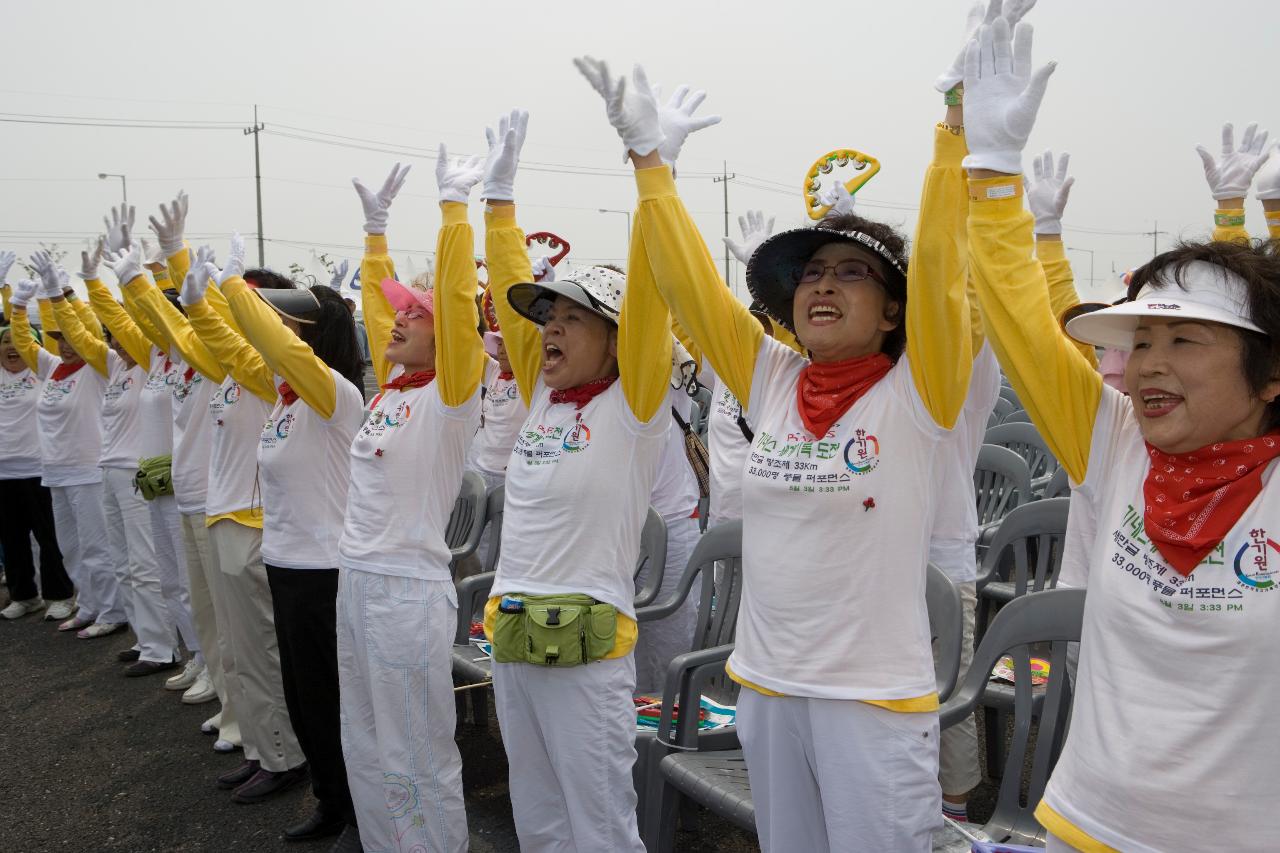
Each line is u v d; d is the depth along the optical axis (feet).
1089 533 10.18
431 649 9.78
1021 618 8.01
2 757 14.52
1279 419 4.95
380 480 9.86
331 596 11.14
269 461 11.12
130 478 17.90
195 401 14.40
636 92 7.34
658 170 7.42
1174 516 4.95
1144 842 4.92
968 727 10.75
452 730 10.05
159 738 15.02
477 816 11.96
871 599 6.56
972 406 7.31
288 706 11.52
